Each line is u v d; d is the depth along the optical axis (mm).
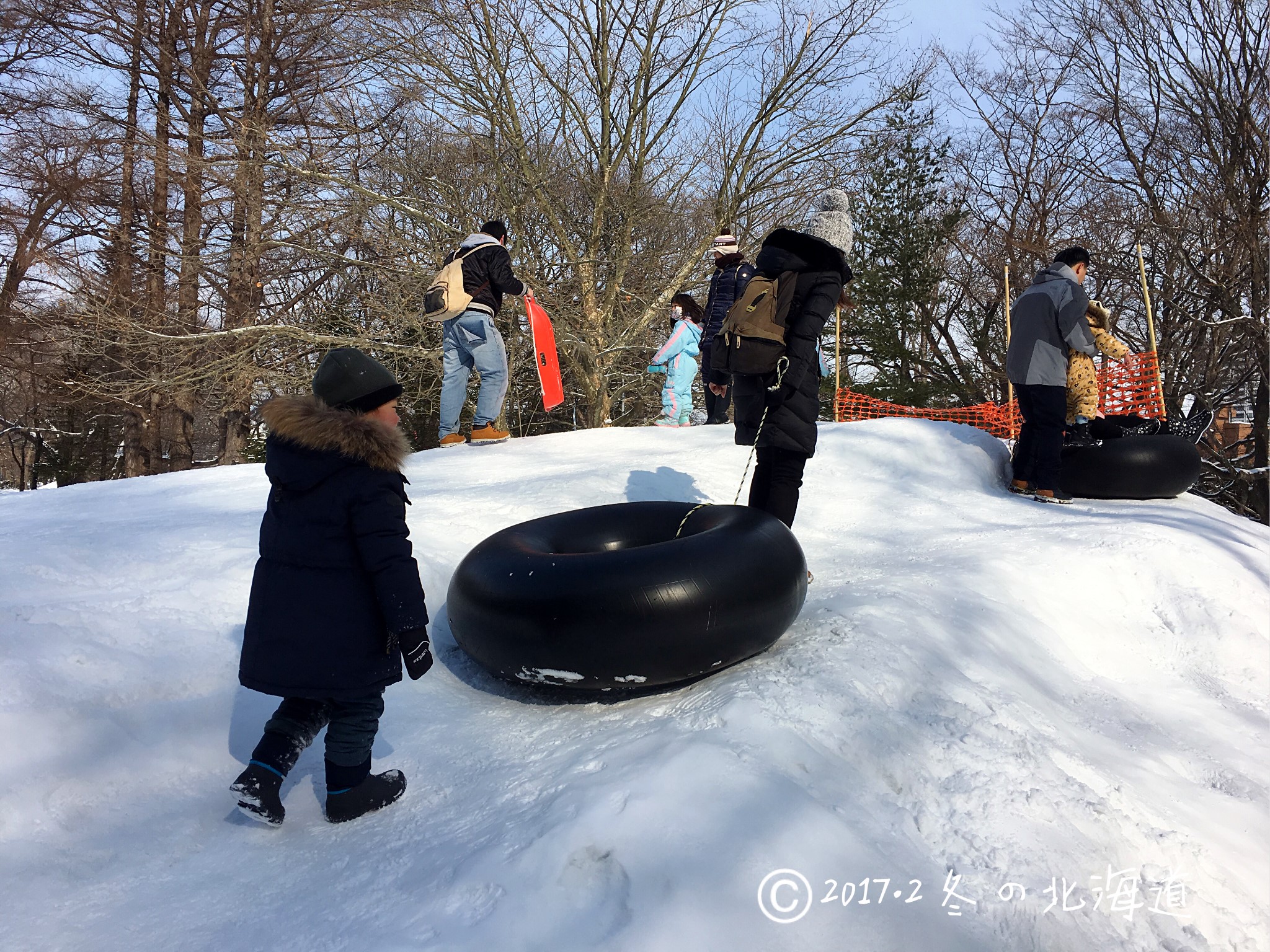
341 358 2410
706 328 8070
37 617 3062
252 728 2840
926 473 6609
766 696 2768
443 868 2064
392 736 2840
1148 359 8047
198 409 23312
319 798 2541
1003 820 2398
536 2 15977
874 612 3576
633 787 2221
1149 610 4543
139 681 2875
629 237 16578
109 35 19047
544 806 2248
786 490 4094
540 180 15844
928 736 2730
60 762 2482
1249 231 16359
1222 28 16859
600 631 2891
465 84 15656
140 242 18094
